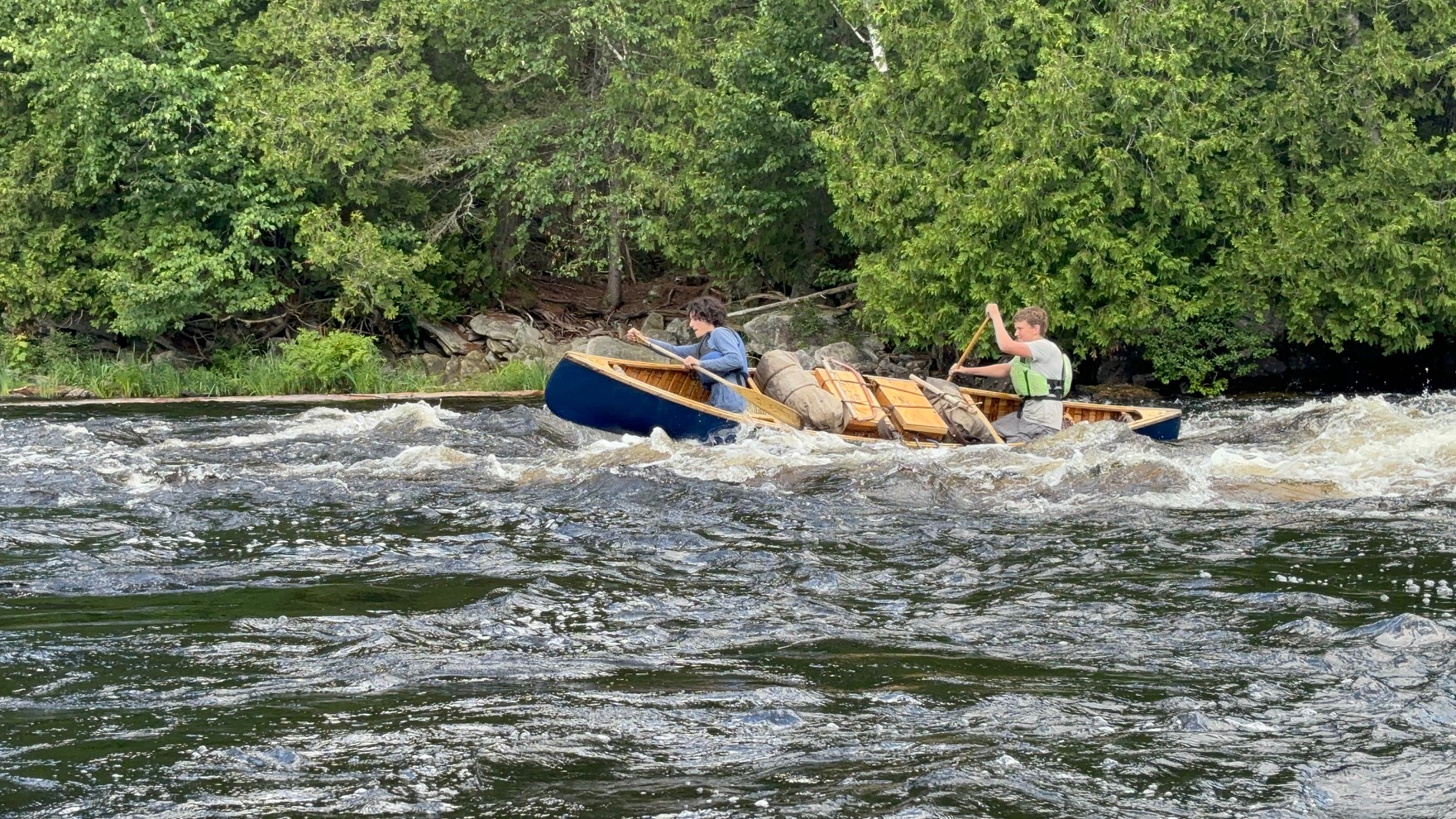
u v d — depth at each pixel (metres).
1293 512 7.10
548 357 22.94
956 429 10.53
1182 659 4.27
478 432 11.30
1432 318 18.94
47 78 21.48
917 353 22.44
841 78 20.05
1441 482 7.88
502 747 3.35
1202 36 18.80
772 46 21.58
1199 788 3.10
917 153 19.23
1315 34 19.05
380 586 5.36
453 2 22.48
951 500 7.58
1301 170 19.08
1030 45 18.81
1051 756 3.30
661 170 22.50
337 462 9.27
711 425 10.17
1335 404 11.34
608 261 25.58
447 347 23.92
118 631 4.57
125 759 3.25
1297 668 4.15
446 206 25.88
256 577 5.54
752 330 22.50
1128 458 8.47
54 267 22.52
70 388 20.20
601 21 21.73
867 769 3.20
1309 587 5.32
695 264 23.48
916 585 5.46
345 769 3.18
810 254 23.58
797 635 4.61
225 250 22.08
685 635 4.61
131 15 21.62
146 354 22.95
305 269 24.19
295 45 22.50
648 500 7.54
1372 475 8.16
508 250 25.56
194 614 4.84
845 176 19.70
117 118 21.39
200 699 3.76
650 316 24.77
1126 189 18.28
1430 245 18.17
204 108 22.38
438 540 6.39
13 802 2.96
